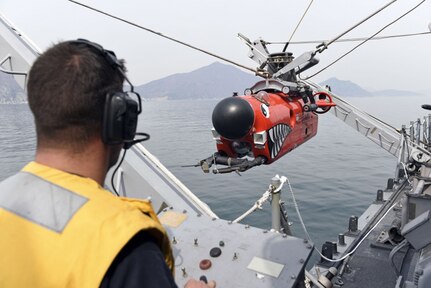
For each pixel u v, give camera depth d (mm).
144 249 1100
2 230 1101
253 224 13742
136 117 1435
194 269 2828
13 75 4938
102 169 1325
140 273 1047
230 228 3258
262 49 5844
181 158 28219
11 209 1141
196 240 3086
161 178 5039
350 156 28484
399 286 3982
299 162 26062
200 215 3506
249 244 3008
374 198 16578
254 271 2717
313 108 5059
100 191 1210
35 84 1195
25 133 49062
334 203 15828
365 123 8766
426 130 8438
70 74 1172
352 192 17641
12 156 31484
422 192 4191
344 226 13133
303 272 2779
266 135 4023
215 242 3086
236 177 21078
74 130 1212
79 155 1248
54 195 1156
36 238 1074
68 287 1014
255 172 22391
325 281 4250
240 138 3986
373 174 21812
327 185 19062
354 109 8859
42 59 1216
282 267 2719
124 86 1406
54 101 1172
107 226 1072
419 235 3412
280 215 4746
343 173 22109
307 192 17703
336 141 37938
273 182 4582
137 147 5305
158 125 59344
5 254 1062
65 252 1044
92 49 1269
